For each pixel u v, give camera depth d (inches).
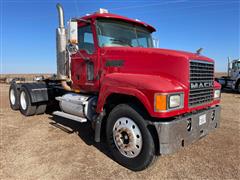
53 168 133.7
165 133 114.3
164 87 116.3
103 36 170.2
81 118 176.7
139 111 125.0
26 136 191.5
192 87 130.5
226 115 279.0
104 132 163.6
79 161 143.7
